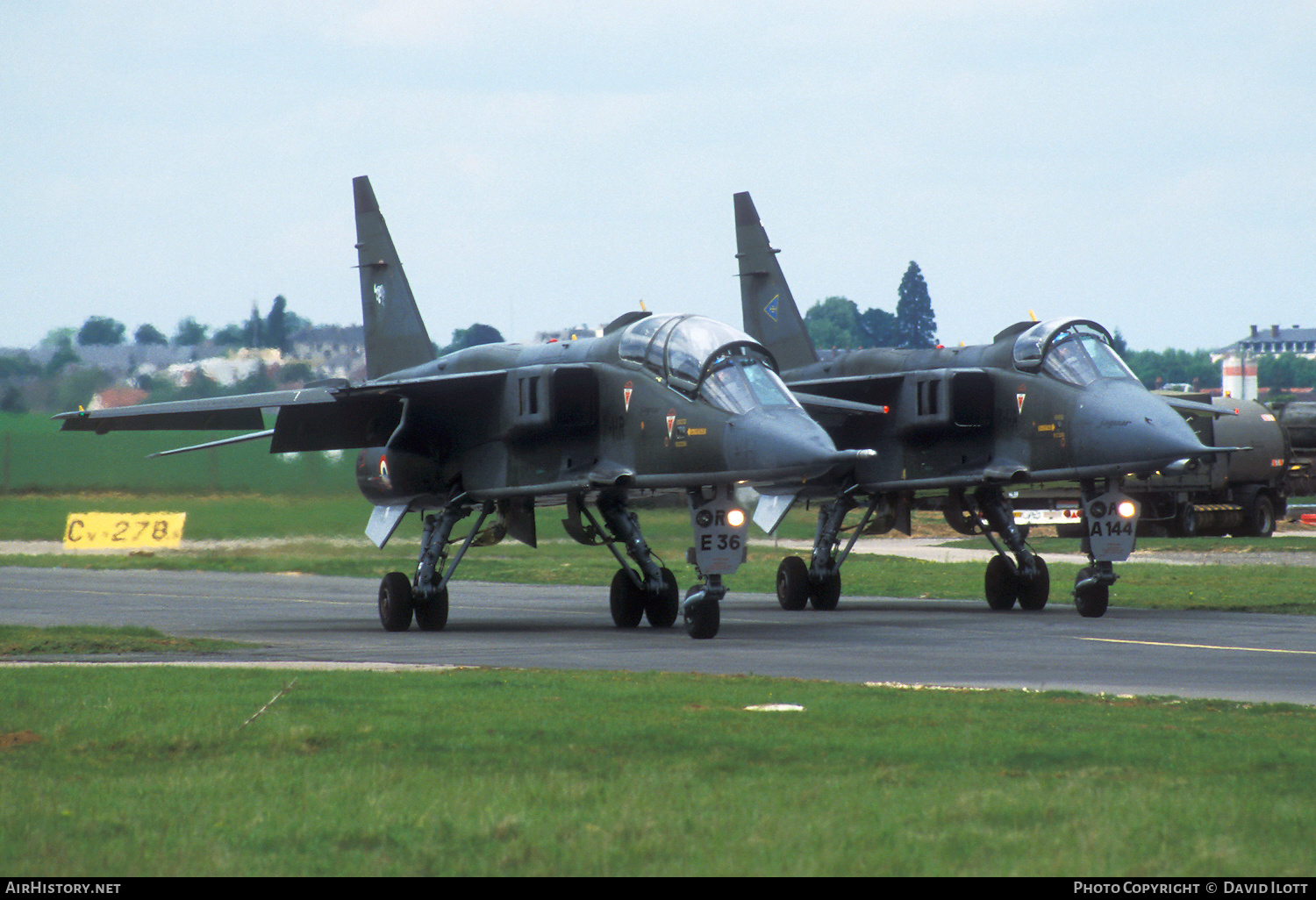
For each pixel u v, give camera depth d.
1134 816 26.23
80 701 41.41
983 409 89.56
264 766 31.59
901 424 93.00
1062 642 66.88
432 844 24.69
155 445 166.50
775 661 58.16
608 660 59.12
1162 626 75.69
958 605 96.56
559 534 157.00
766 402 70.81
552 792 28.48
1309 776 30.33
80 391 169.25
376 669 53.34
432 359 97.81
